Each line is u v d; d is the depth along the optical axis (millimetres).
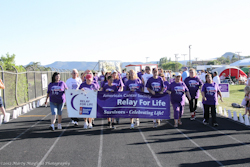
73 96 7512
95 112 7582
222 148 5641
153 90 7688
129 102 7641
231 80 31141
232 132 7141
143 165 4590
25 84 14500
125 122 8742
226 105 12930
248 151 5418
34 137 6633
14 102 12789
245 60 31922
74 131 7340
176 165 4602
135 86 7734
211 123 8469
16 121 8922
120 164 4641
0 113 10617
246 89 8977
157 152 5359
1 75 11039
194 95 8992
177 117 7871
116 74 8172
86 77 7613
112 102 7609
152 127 7875
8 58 20219
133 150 5500
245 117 8227
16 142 6145
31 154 5227
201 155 5164
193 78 8984
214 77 12453
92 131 7336
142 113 7688
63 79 26141
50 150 5500
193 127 7852
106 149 5570
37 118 9531
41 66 18938
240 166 4551
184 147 5727
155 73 7625
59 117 7469
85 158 4977
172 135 6828
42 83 18391
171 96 7965
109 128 7754
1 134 6965
